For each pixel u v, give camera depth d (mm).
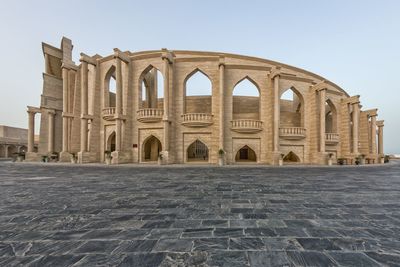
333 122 33125
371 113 35156
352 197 7562
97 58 33281
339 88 38062
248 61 33125
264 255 3295
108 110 29750
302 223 4777
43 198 7398
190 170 18609
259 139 28547
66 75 33031
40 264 3096
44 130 35625
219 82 27031
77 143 32625
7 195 7941
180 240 3863
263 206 6262
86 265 3043
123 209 5961
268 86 28781
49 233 4250
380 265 3029
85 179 12570
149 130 28375
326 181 11875
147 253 3379
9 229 4473
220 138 26438
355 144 31359
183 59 28078
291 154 32875
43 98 35250
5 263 3121
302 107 30328
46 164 25797
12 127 58469
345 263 3078
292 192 8492
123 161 26875
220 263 3062
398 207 6207
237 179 12594
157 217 5211
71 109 34562
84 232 4285
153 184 10602
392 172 17859
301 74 35062
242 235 4082
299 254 3334
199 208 6035
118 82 27094
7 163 28516
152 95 35125
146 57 28656
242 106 35250
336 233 4199
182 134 28000
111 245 3682
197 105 34406
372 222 4879
